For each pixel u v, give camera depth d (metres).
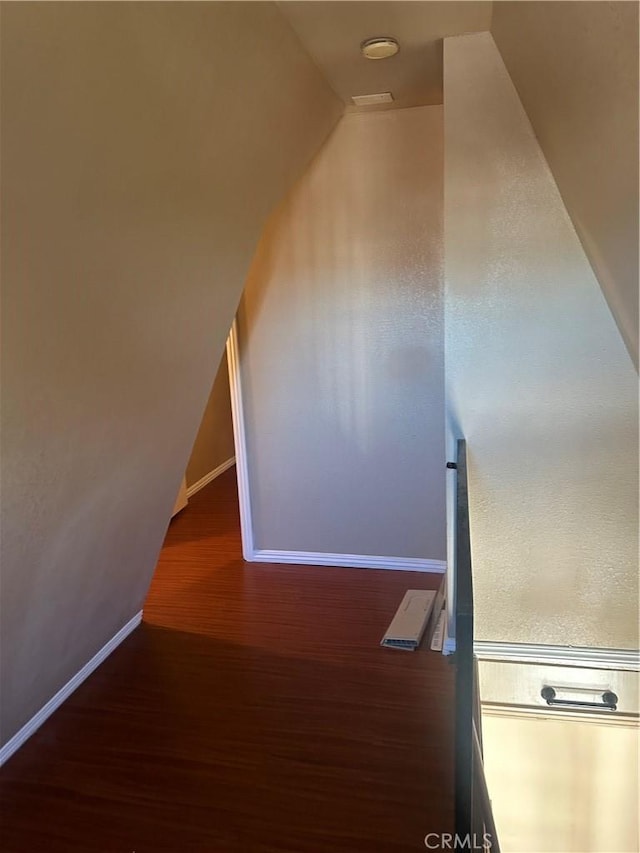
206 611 3.39
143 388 2.22
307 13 2.01
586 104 1.43
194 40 1.63
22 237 1.40
